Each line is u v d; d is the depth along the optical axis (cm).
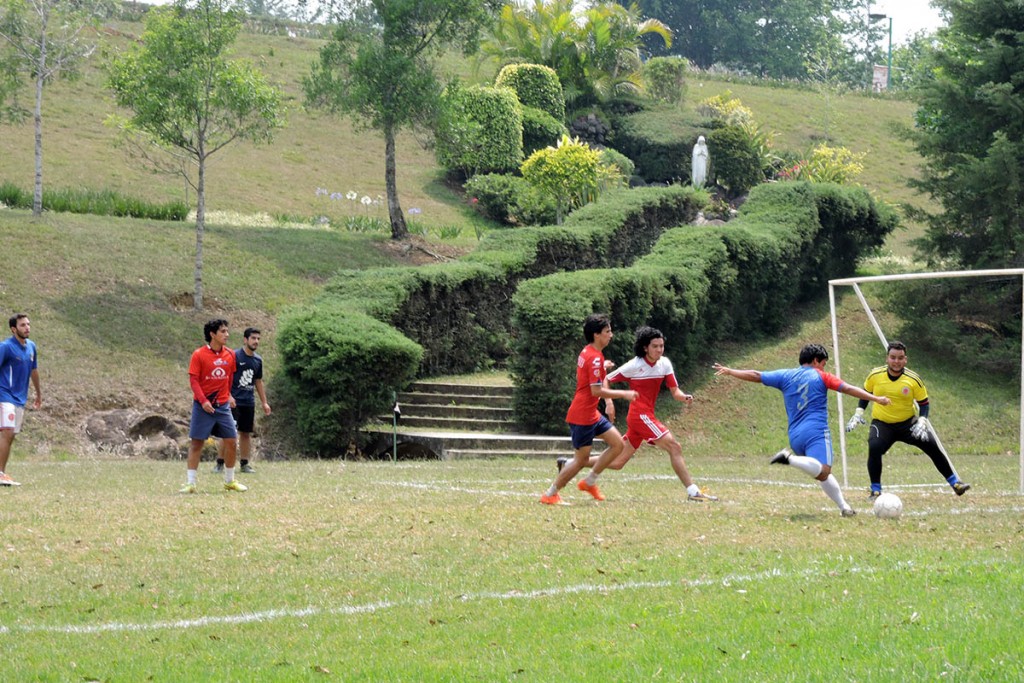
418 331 2738
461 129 3547
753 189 3569
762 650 678
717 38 9325
